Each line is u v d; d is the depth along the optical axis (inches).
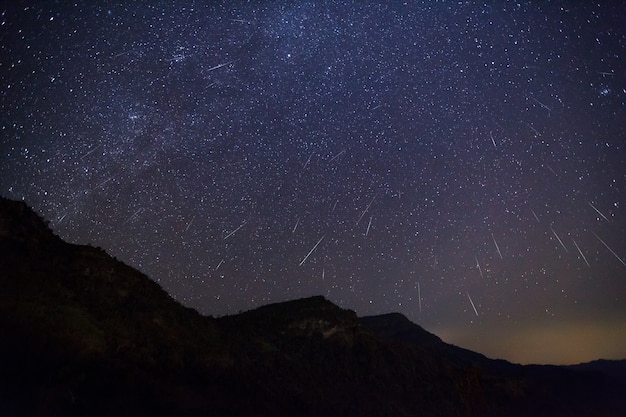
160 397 1275.8
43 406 1064.2
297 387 1652.3
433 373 2156.7
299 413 1529.3
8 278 1341.0
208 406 1352.1
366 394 1827.0
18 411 1029.2
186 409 1291.8
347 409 1675.7
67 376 1157.1
